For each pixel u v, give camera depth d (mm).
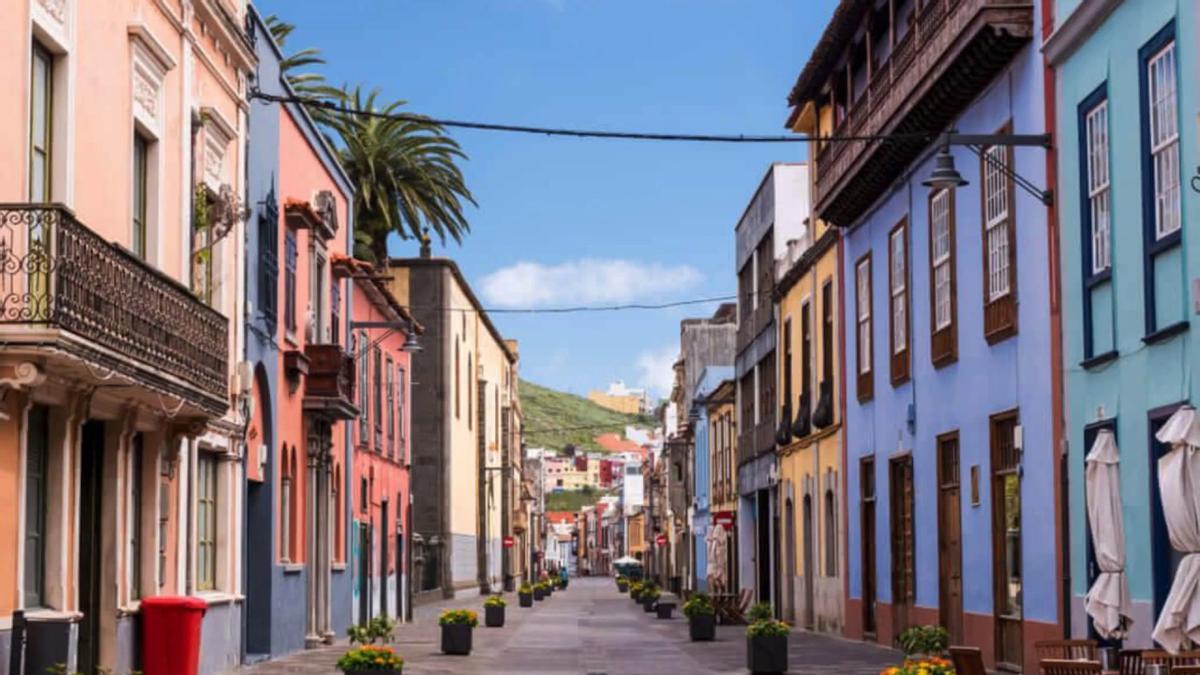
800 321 38406
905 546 28703
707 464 63875
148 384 16062
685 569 74875
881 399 29797
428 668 25078
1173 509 14852
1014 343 21750
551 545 183000
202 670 21453
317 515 31234
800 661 26078
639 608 60969
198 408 18406
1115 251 17828
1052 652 17297
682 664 26391
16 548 14570
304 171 29938
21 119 14453
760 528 46688
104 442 17844
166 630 18281
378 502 41344
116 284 14977
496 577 83500
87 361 14164
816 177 36156
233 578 23438
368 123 51875
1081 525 19078
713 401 57531
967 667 12336
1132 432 17328
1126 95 17422
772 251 43312
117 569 17781
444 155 52656
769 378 44438
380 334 41625
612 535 180375
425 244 59906
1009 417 22125
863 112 28688
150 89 18750
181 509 20484
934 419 26031
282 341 27312
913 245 27234
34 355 13547
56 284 13508
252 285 24703
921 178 26625
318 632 31094
